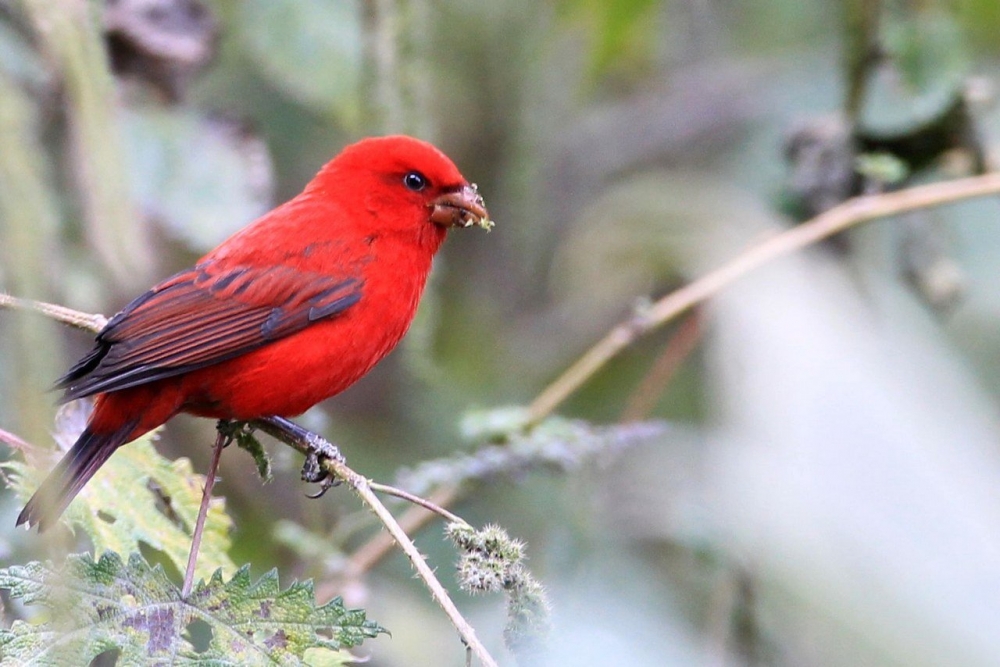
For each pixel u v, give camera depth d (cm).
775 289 1171
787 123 1532
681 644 1086
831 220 1184
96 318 908
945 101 1265
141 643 686
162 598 702
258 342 970
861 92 1294
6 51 823
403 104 1147
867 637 961
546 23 1589
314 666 731
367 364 1048
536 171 1608
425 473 1073
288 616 704
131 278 702
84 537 1055
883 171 1168
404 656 1225
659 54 1717
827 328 1137
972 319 1374
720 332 1156
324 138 1564
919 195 1181
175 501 853
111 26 1096
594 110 1698
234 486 1312
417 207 1073
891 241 1323
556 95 1658
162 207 1089
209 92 1498
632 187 1519
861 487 1028
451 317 1600
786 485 1036
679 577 1142
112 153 680
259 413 981
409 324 1090
